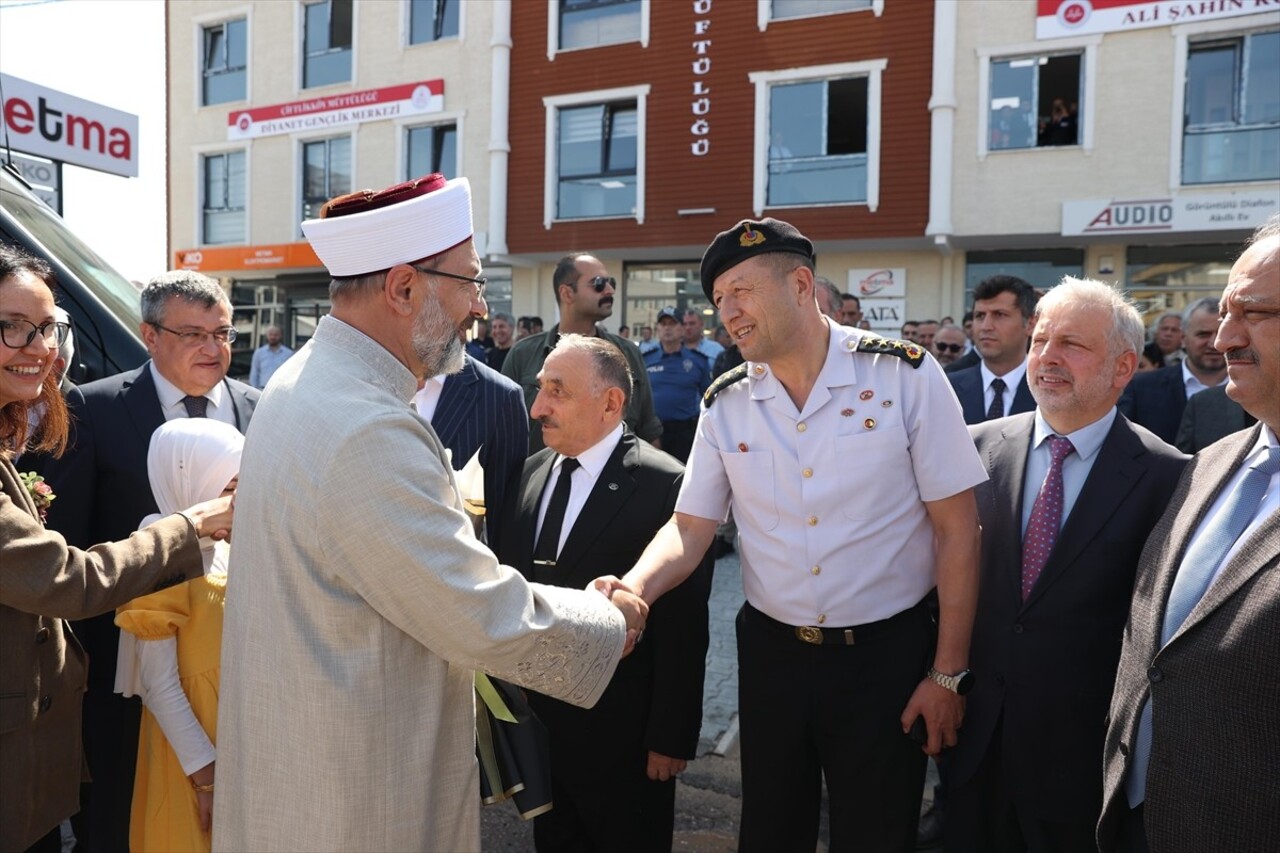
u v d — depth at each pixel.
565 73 13.18
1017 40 10.83
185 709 1.67
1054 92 10.85
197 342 2.41
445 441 2.74
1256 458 1.56
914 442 1.91
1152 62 10.34
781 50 11.95
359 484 1.27
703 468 2.12
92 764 2.26
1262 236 1.50
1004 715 1.93
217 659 1.69
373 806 1.32
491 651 1.34
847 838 1.97
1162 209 10.27
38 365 1.64
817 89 11.95
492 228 13.59
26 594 1.41
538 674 1.42
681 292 13.57
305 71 15.11
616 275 13.92
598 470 2.32
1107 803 1.63
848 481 1.91
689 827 2.94
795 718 1.99
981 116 11.03
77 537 2.28
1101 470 1.92
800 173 12.11
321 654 1.30
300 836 1.30
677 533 2.11
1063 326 1.94
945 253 11.86
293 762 1.31
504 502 2.62
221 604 1.72
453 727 1.46
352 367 1.39
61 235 3.64
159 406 2.43
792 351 1.91
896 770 1.93
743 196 12.25
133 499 2.32
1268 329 1.45
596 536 2.26
